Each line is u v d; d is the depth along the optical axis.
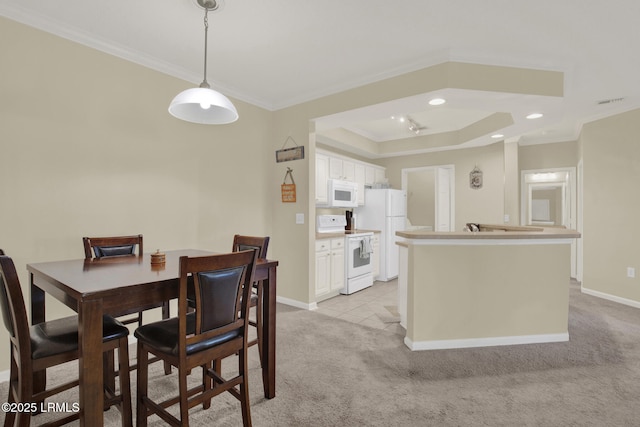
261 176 3.80
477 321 2.70
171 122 2.94
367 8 2.08
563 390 2.02
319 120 3.61
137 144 2.71
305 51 2.65
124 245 2.38
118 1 2.01
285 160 3.80
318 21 2.23
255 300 2.27
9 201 2.10
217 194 3.32
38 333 1.48
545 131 5.12
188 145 3.07
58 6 2.07
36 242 2.20
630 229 3.87
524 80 2.73
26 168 2.16
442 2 2.01
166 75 2.90
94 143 2.46
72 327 1.55
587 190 4.37
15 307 1.28
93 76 2.46
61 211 2.31
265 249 2.27
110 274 1.59
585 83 3.15
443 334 2.65
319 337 2.86
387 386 2.06
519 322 2.74
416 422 1.71
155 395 1.94
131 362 2.37
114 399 1.52
